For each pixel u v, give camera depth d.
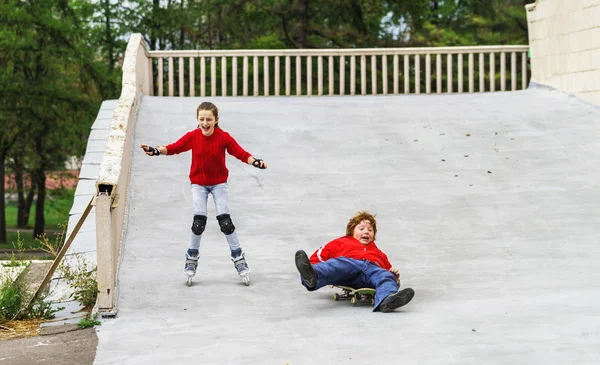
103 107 17.77
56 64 40.78
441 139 15.76
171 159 14.36
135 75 16.48
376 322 7.77
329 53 21.19
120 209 10.77
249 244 11.02
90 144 15.29
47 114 40.41
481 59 21.73
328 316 8.10
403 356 6.68
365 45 35.47
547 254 10.45
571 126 16.55
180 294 9.05
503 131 16.30
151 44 44.53
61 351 7.23
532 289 8.95
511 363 6.41
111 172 9.05
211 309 8.50
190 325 7.93
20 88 39.09
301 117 17.31
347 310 8.32
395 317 7.94
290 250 10.81
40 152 42.00
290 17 36.38
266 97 20.20
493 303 8.38
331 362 6.59
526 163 14.39
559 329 7.31
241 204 12.59
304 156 14.77
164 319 8.18
